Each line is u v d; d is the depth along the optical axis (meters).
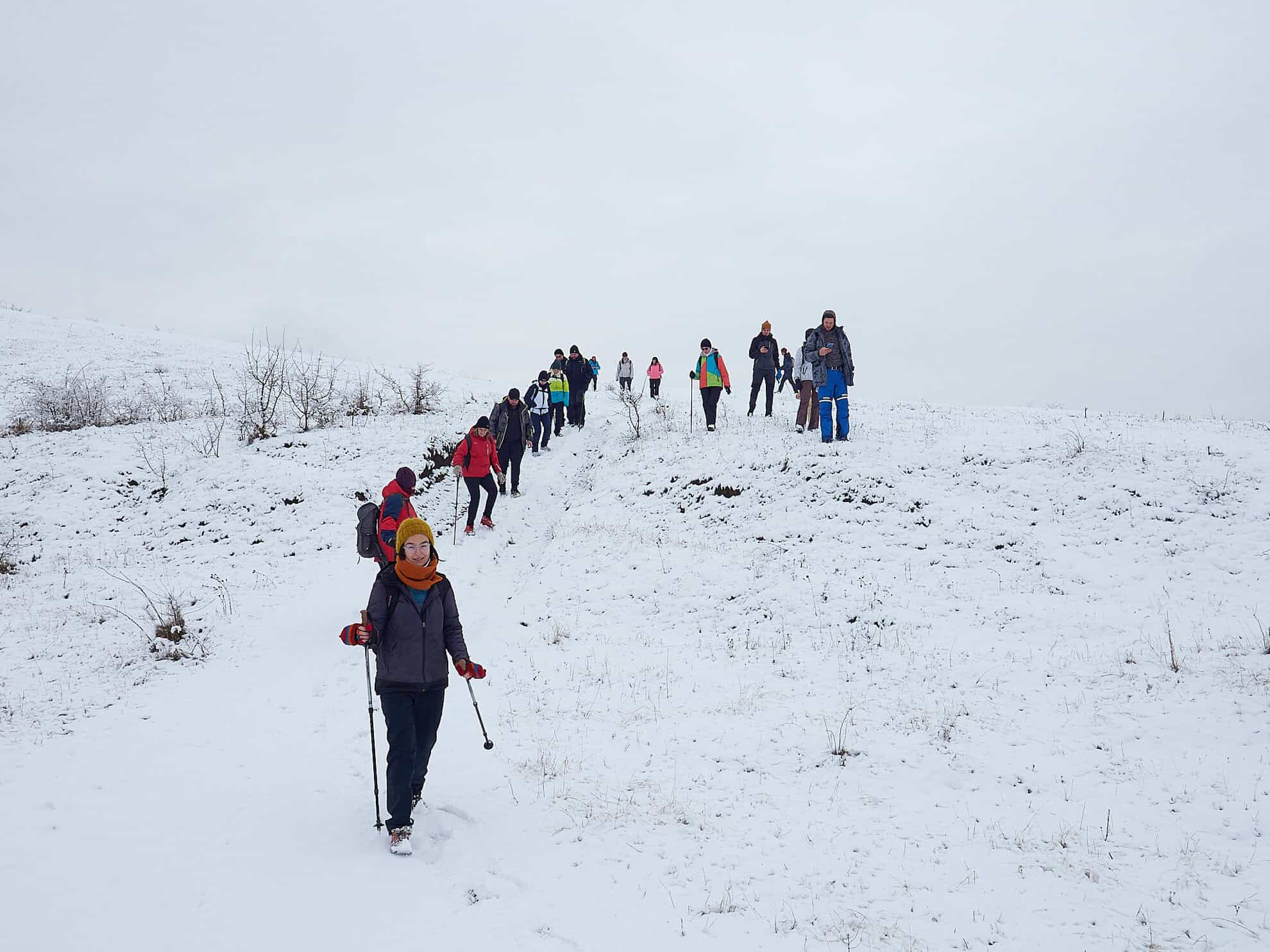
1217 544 8.94
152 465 15.04
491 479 13.05
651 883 4.34
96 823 4.70
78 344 33.62
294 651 8.24
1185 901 4.14
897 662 7.73
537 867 4.46
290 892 4.00
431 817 4.97
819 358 13.38
